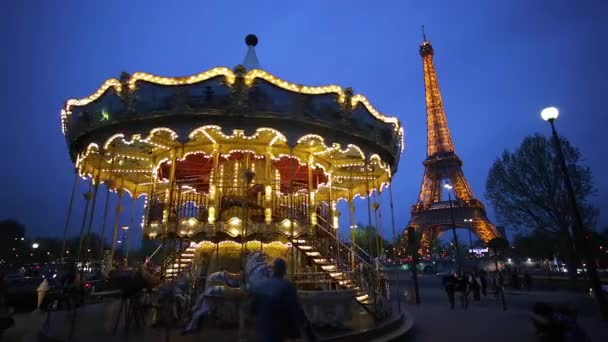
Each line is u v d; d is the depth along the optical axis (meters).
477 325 14.98
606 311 16.03
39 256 77.50
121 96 12.37
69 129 13.95
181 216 15.22
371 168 18.56
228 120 12.60
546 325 9.01
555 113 16.11
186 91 12.18
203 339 9.55
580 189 35.25
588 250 16.50
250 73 12.19
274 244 15.52
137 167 18.98
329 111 13.30
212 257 15.21
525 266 66.94
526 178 37.69
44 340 10.73
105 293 14.88
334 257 17.25
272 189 16.12
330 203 18.56
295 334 5.14
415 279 23.47
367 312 13.07
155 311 12.13
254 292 5.27
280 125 12.91
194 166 19.23
